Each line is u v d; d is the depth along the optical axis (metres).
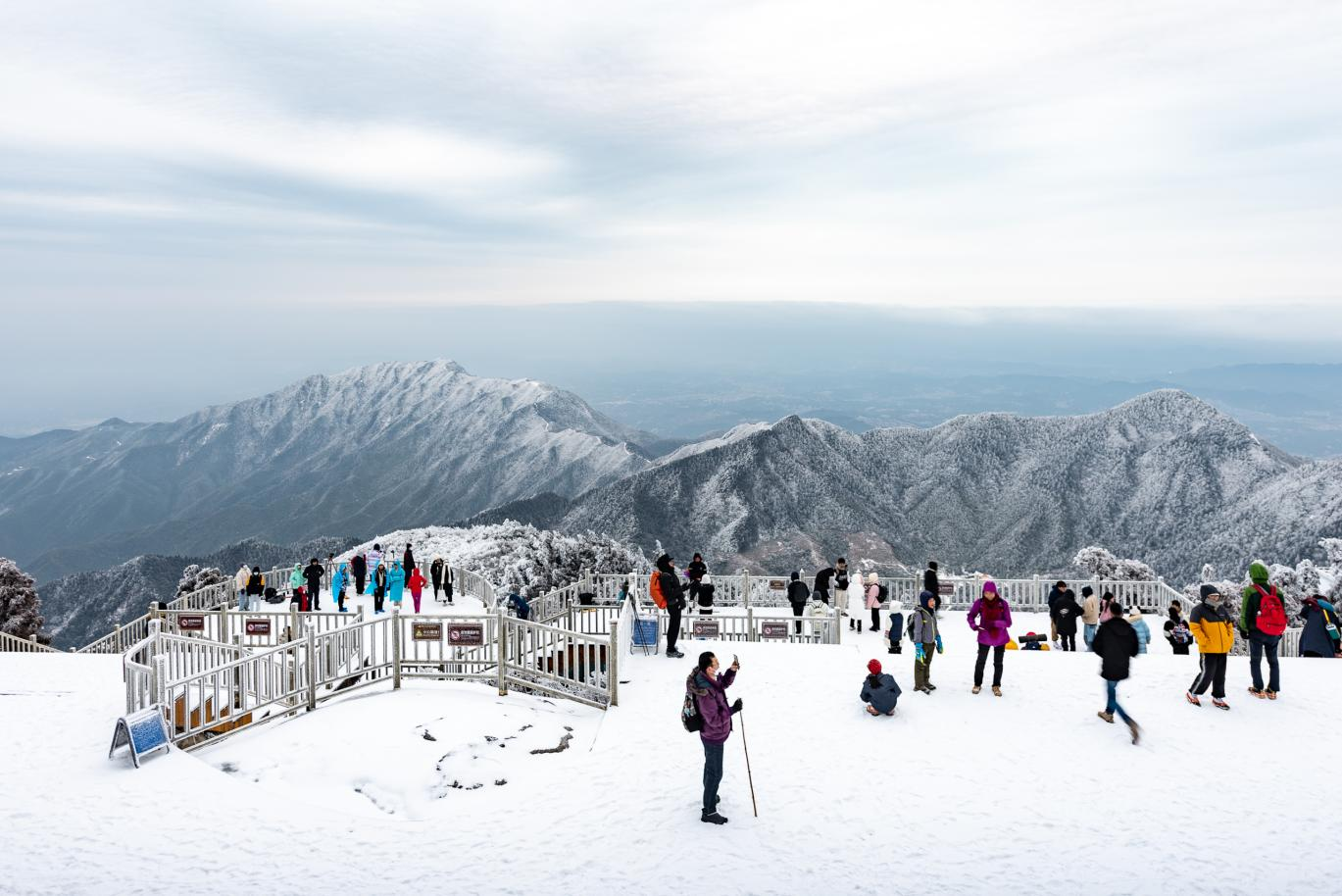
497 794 12.16
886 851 10.59
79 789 11.86
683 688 16.45
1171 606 18.89
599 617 23.69
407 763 12.70
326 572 36.41
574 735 14.23
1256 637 15.27
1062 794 11.96
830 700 15.59
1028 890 9.77
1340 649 18.56
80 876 9.86
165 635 14.98
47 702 15.72
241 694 14.06
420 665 16.39
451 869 10.23
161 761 12.70
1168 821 11.23
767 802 11.84
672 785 12.36
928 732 14.01
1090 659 17.75
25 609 56.25
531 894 9.71
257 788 12.01
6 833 10.73
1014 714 14.73
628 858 10.45
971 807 11.64
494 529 81.94
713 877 10.03
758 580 28.61
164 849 10.48
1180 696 15.45
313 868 10.19
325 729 13.62
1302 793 11.93
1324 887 9.78
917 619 15.85
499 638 15.69
